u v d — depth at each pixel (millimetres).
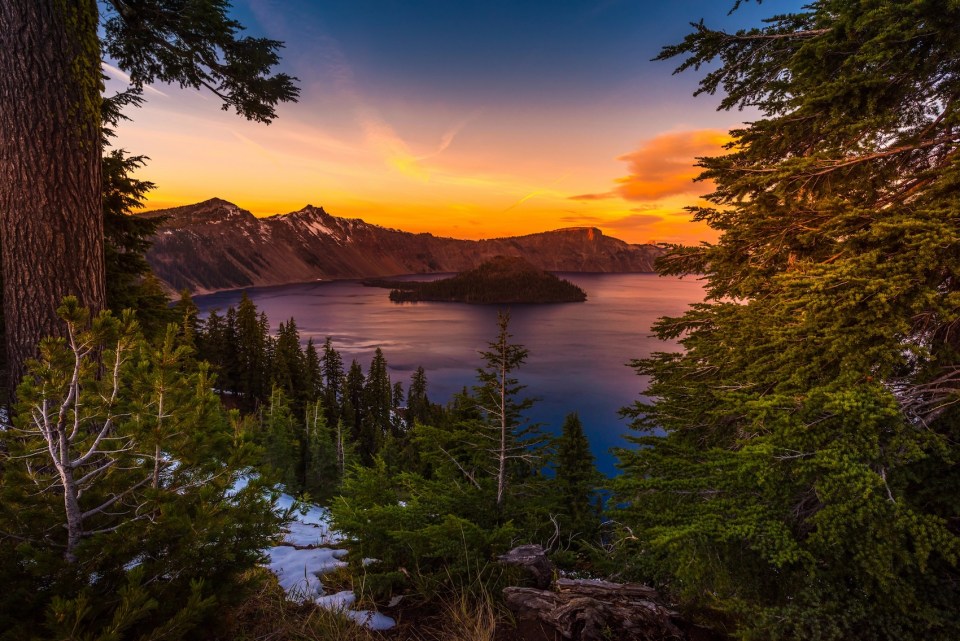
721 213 4676
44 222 4617
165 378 2912
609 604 3551
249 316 50094
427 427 6090
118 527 2592
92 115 4945
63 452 2576
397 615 3680
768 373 3520
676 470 3459
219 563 2973
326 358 63000
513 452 5777
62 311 2635
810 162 3637
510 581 4113
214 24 5762
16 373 4691
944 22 3012
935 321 3070
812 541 2541
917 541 2311
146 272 11836
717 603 3256
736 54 5086
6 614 2260
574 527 5949
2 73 4461
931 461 3016
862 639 2547
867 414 2559
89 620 2346
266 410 39219
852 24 3600
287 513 3455
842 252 3402
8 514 2510
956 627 2412
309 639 3162
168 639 2367
